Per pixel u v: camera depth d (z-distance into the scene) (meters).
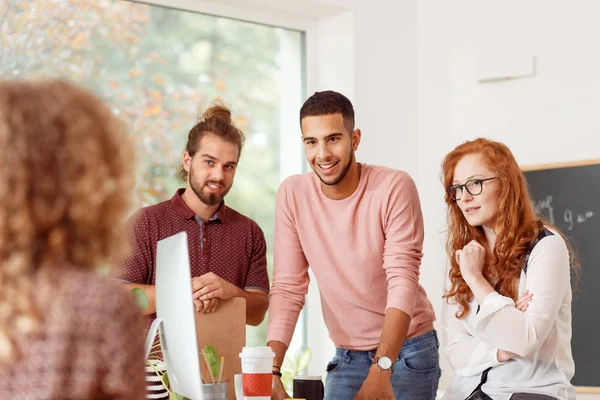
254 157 3.63
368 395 2.20
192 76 3.49
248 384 1.88
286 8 3.65
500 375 2.22
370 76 3.71
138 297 1.88
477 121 3.61
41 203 0.99
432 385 2.55
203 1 3.49
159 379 1.93
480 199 2.29
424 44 3.83
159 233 2.49
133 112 3.32
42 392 0.98
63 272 1.01
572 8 3.32
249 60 3.65
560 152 3.33
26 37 3.08
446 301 2.43
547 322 2.14
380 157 3.70
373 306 2.53
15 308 0.98
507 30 3.52
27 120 0.99
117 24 3.31
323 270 2.54
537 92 3.42
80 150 1.00
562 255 2.21
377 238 2.47
